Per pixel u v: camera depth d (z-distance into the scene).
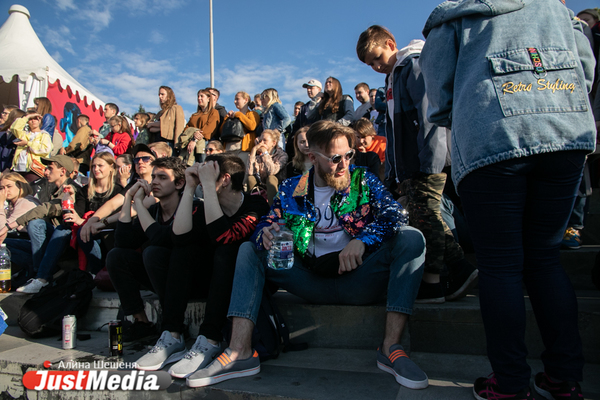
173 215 2.65
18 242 3.46
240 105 5.91
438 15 1.49
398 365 1.64
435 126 2.00
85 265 3.24
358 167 2.11
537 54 1.25
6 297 3.06
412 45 2.18
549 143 1.19
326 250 2.04
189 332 2.43
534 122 1.20
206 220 2.07
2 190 3.64
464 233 2.54
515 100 1.23
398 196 3.18
